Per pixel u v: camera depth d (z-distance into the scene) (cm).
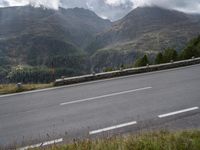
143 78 1980
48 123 1041
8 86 1919
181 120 979
